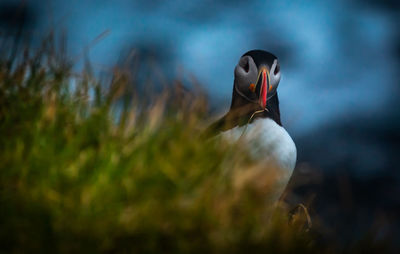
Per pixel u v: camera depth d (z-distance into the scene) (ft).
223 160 17.99
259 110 23.21
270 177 19.12
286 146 21.84
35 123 18.15
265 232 17.44
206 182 17.17
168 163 17.34
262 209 18.02
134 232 16.08
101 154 17.33
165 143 18.37
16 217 15.78
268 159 21.18
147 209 16.43
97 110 19.06
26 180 16.67
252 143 20.76
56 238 15.56
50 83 20.10
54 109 18.67
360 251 19.15
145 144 17.93
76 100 19.75
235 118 22.98
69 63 21.16
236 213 17.33
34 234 15.57
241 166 18.39
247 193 17.57
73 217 16.03
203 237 16.49
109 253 15.99
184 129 18.92
